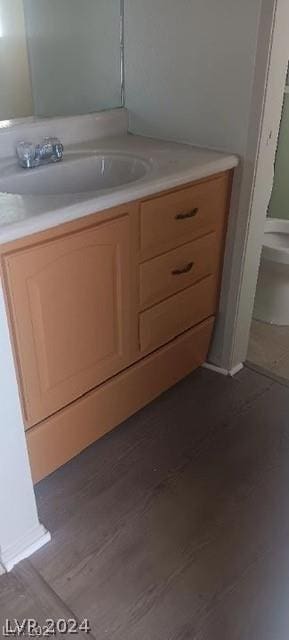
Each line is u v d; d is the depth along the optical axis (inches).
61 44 70.0
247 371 84.3
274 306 95.8
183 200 62.6
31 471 58.6
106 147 71.3
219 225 71.1
